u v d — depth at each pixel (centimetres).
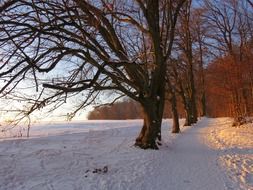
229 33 3931
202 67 5800
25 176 1425
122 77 1881
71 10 1554
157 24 2000
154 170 1448
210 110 9481
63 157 1812
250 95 4509
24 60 1230
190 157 1789
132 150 1962
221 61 4112
